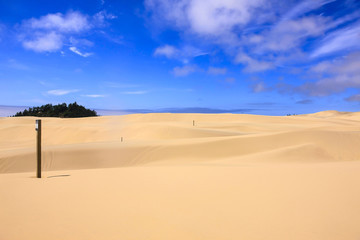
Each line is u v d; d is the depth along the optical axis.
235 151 24.19
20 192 5.20
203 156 22.95
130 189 5.56
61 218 3.54
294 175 7.45
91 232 3.03
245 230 3.16
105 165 21.08
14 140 52.09
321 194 5.04
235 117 77.75
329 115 156.50
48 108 131.88
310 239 2.90
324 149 23.80
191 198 4.76
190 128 45.38
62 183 6.36
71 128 56.53
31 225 3.24
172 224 3.35
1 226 3.20
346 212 3.90
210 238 2.89
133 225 3.29
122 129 53.31
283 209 4.07
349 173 7.58
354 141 25.64
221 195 5.01
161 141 28.03
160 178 7.21
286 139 26.62
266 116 79.69
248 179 6.87
